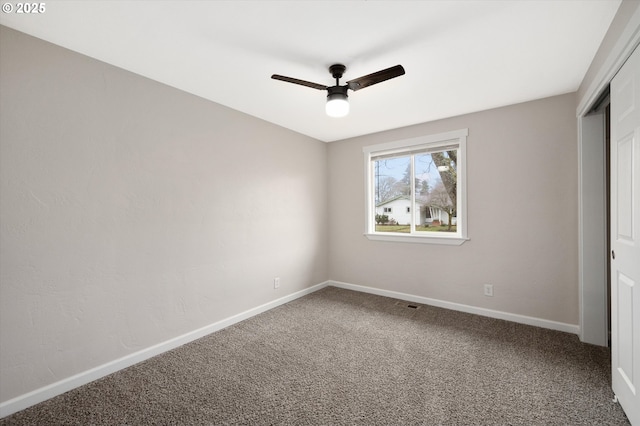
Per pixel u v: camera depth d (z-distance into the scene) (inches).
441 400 68.0
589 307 94.2
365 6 59.4
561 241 105.0
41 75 69.1
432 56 78.5
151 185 90.4
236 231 117.3
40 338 68.9
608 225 92.6
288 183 143.4
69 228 73.4
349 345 96.0
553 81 93.4
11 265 65.0
